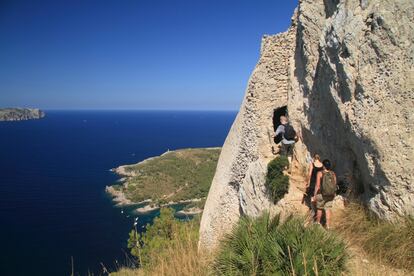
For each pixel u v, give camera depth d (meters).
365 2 7.72
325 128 9.39
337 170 9.02
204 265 7.32
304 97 10.55
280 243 5.47
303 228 5.76
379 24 7.21
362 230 7.27
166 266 7.98
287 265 5.19
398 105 6.86
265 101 12.92
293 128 10.98
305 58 10.27
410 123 6.71
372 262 6.36
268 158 11.95
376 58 7.25
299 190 9.82
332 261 5.25
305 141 10.53
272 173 10.34
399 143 6.78
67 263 55.59
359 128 7.34
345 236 7.31
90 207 87.06
